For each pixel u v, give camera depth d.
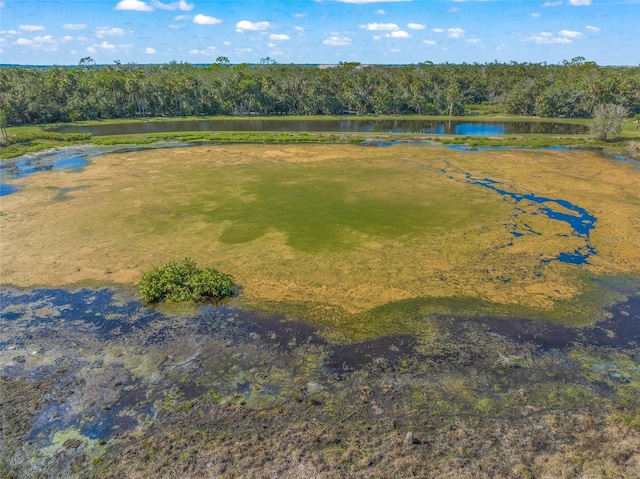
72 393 15.73
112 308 20.78
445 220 30.89
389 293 22.00
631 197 35.66
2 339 18.58
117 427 14.33
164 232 28.86
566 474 12.41
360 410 14.95
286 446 13.48
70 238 27.88
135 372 16.77
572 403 15.27
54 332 19.06
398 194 36.53
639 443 13.40
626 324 19.66
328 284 22.78
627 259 25.22
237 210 32.75
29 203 34.12
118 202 34.38
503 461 12.92
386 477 12.40
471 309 20.72
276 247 26.77
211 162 47.72
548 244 27.09
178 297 21.31
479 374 16.69
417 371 16.83
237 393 15.73
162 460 13.05
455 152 53.16
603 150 55.03
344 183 39.72
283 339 18.66
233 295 21.86
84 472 12.76
